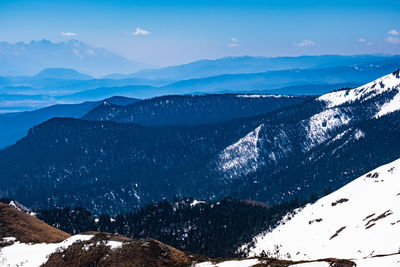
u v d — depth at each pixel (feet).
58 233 427.33
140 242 303.48
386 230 401.70
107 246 306.55
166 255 298.56
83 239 320.91
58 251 317.42
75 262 301.63
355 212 556.51
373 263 230.68
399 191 524.93
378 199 552.00
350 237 463.83
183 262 292.81
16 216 435.12
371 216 492.13
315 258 465.47
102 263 292.81
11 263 326.65
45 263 311.68
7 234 384.47
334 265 236.22
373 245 386.52
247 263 267.18
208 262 285.02
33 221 436.35
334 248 462.19
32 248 345.92
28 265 316.40
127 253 295.48
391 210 453.17
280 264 255.50
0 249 356.38
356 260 243.19
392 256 235.40
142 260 290.56
